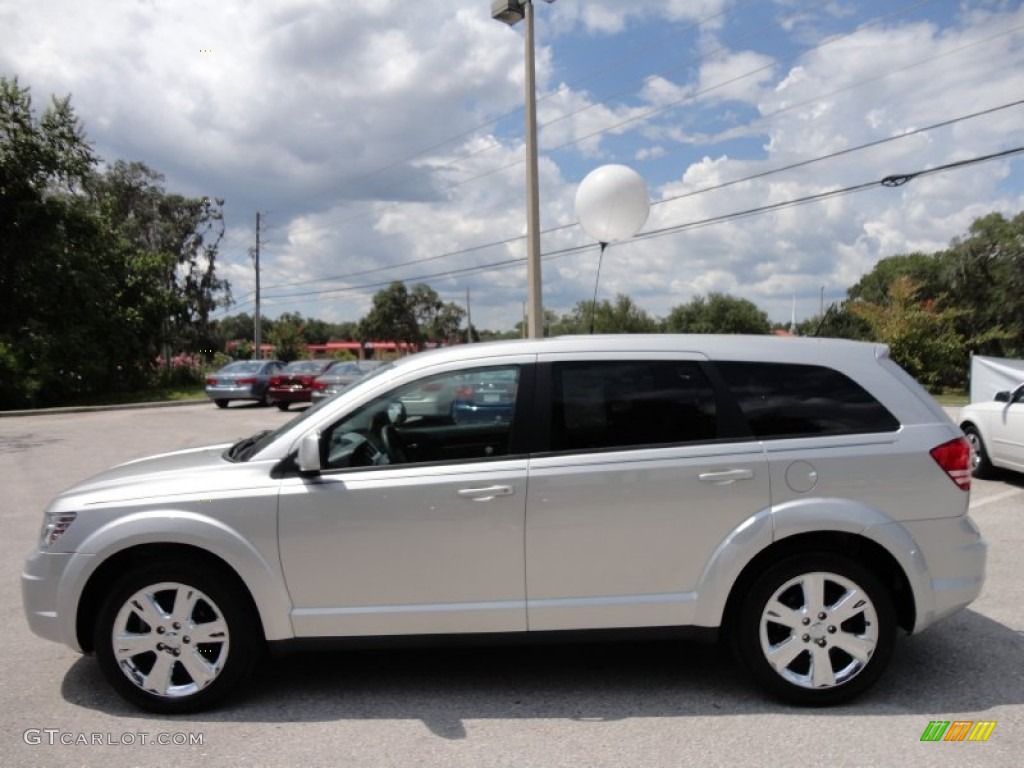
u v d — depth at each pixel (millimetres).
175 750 3281
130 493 3701
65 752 3271
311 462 3549
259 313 46219
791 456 3643
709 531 3621
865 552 3818
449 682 3955
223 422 19266
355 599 3635
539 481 3609
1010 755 3164
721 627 3832
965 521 3721
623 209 9633
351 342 106562
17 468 11727
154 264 33812
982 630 4582
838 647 3600
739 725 3449
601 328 50031
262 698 3789
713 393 3756
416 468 3672
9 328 27516
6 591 5562
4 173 26812
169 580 3602
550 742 3320
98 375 29797
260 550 3590
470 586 3637
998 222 40750
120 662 3611
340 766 3137
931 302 32125
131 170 52500
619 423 3721
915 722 3463
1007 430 9391
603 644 4465
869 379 3824
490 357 3844
